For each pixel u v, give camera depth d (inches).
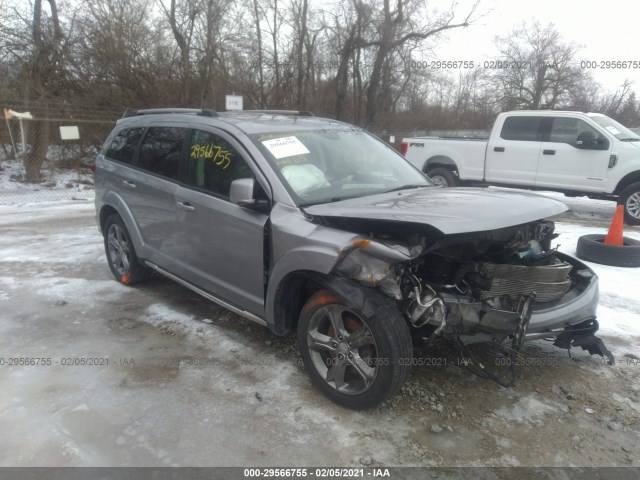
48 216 386.0
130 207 191.2
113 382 134.2
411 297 115.4
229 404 124.5
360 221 119.0
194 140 162.7
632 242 254.8
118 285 210.4
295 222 126.0
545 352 153.5
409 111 1093.8
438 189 153.9
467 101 1376.7
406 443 110.7
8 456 105.3
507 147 401.4
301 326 128.1
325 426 116.2
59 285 210.1
